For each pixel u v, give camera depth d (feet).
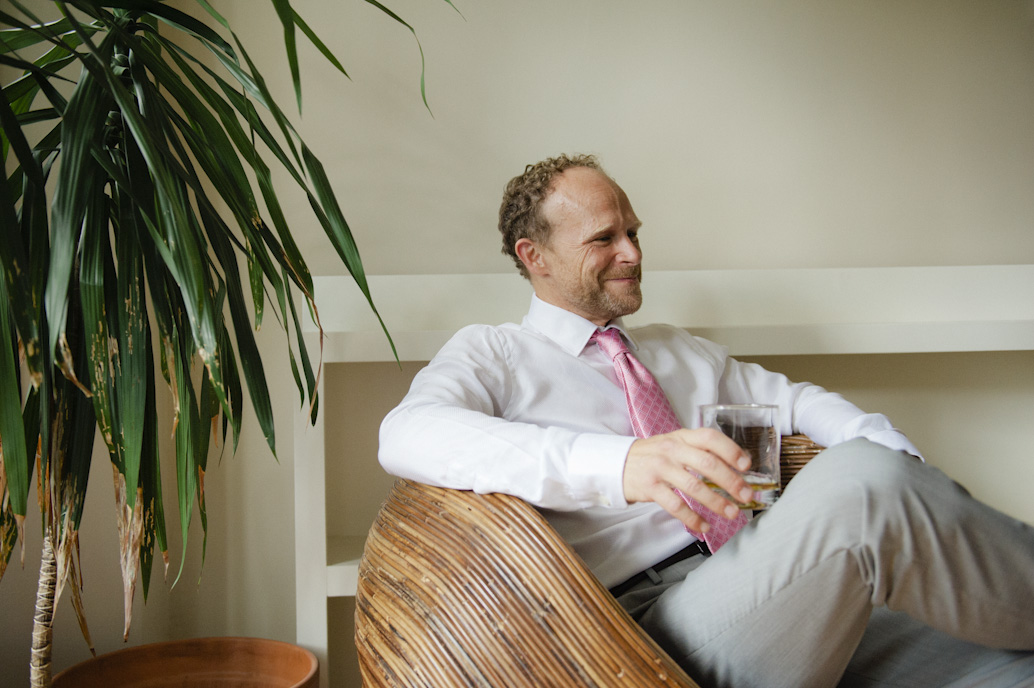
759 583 2.57
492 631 2.69
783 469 4.47
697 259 6.03
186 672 4.71
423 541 3.06
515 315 5.45
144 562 3.51
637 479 2.70
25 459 2.86
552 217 4.45
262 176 3.60
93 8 3.34
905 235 6.16
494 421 3.16
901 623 3.32
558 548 2.67
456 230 5.86
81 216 3.00
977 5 6.21
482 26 5.90
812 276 5.65
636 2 6.01
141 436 3.32
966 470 6.01
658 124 6.01
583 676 2.53
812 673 2.60
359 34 5.82
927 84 6.18
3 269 2.94
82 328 3.52
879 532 2.41
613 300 4.42
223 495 5.64
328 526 5.71
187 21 3.87
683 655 2.73
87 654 5.18
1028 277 5.79
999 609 2.41
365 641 3.20
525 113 5.92
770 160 6.08
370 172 5.81
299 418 4.97
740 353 5.26
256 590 5.65
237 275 3.64
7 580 4.85
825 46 6.13
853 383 5.99
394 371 5.75
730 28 6.07
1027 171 6.23
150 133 3.11
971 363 6.01
